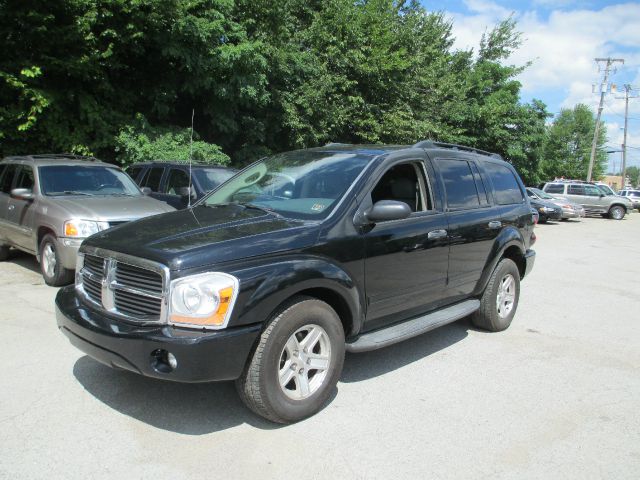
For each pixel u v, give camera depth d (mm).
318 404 3562
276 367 3279
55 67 10531
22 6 9984
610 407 3959
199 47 12469
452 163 5203
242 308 3098
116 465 2902
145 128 12133
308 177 4363
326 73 16031
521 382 4383
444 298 4906
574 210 24297
